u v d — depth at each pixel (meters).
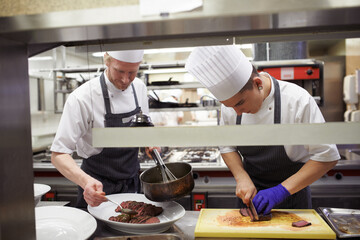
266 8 0.71
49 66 5.05
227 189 2.86
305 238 1.20
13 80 0.92
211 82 1.42
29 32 0.82
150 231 1.27
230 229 1.26
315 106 1.65
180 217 1.32
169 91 4.04
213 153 3.44
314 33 1.26
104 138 0.98
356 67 4.06
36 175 3.12
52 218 1.39
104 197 1.35
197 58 1.41
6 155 0.88
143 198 1.61
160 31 0.85
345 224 1.28
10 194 0.89
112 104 1.91
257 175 1.90
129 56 1.65
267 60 3.55
